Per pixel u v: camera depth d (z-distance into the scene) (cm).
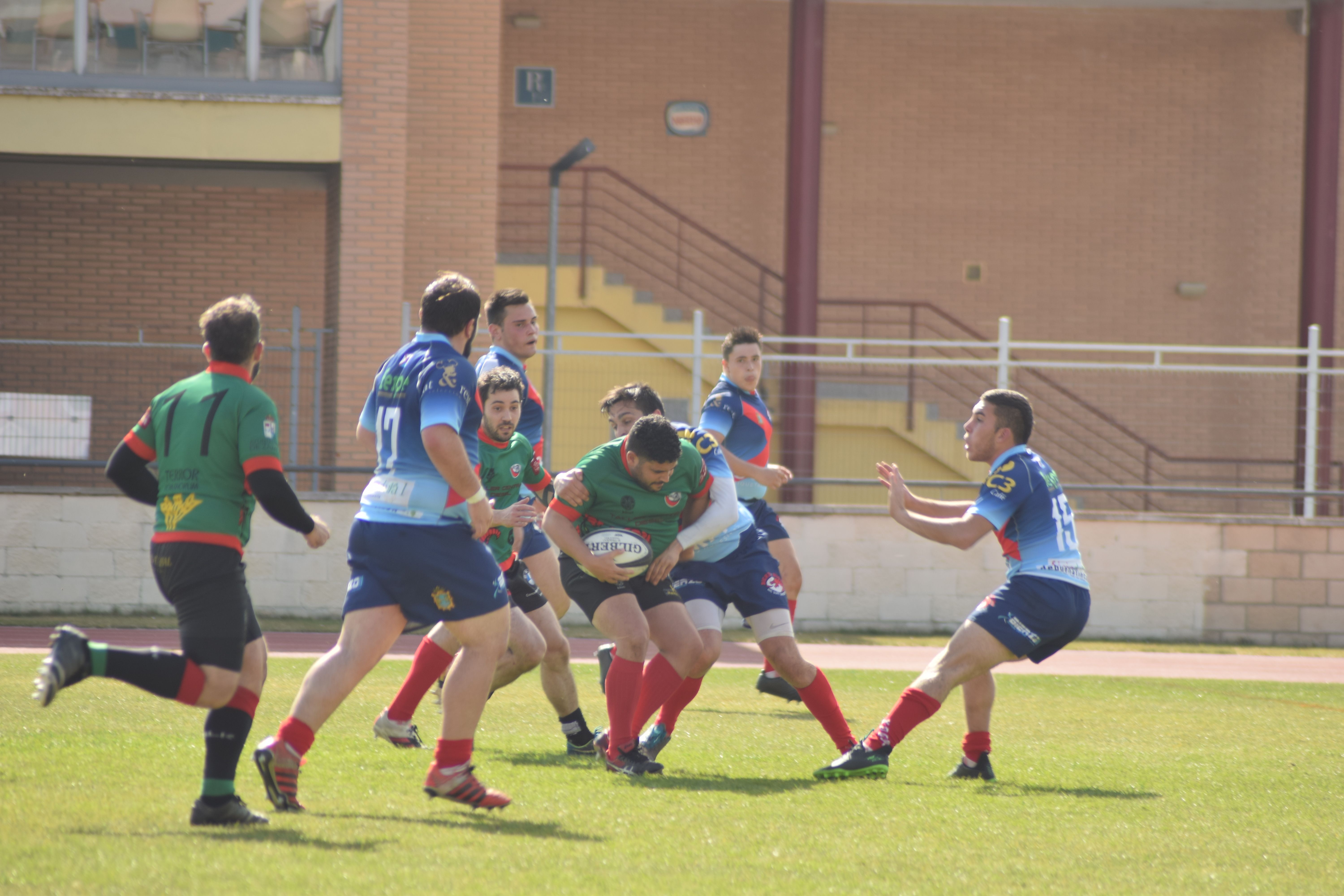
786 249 6103
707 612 2162
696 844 1405
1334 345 6400
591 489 1953
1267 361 7312
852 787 1848
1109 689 3578
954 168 7275
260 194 6119
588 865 1273
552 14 7050
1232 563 5269
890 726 1950
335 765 1847
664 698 1995
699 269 7088
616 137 7069
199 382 1431
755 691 3294
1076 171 7319
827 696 2112
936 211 7262
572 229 7012
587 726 2189
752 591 2172
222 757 1391
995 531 1989
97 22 5056
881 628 5159
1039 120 7306
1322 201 6341
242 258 6103
